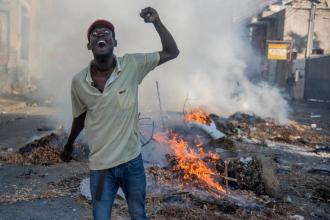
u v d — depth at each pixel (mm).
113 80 2219
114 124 2234
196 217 3686
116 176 2295
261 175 4535
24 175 4887
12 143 6715
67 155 2668
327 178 5547
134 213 2402
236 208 3969
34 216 3637
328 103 19562
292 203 4359
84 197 4102
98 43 2172
